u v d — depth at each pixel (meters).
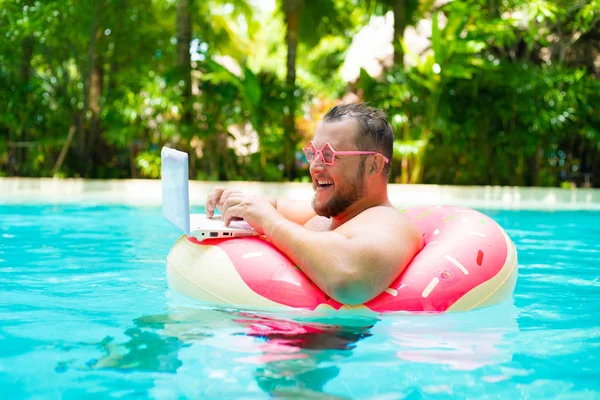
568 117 10.47
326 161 2.25
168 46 12.66
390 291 2.10
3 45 10.01
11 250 3.73
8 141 10.55
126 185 9.26
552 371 1.52
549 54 12.05
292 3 11.17
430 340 1.80
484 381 1.44
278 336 1.80
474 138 10.77
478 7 9.95
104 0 10.62
